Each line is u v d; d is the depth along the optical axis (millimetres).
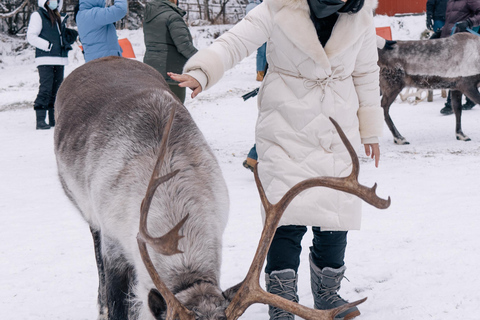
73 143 2936
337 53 2641
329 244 2889
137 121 2631
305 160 2760
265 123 2842
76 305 3180
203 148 2629
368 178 5715
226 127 9148
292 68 2752
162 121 2625
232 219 4531
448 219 4223
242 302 1882
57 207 5168
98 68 3463
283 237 2842
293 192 2021
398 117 9719
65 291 3357
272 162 2797
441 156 6668
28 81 16953
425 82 7707
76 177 2887
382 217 4402
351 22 2646
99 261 3033
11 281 3490
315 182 2023
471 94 7598
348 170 2816
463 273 3242
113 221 2457
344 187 2000
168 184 2377
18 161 7180
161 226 2262
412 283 3188
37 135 9102
